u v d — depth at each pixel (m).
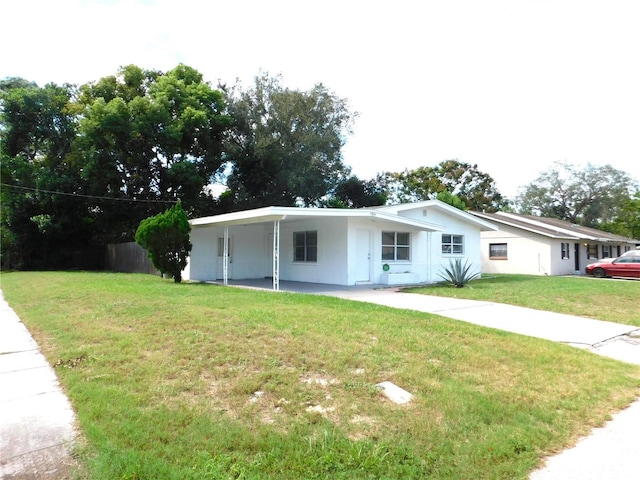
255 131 30.00
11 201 25.61
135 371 4.78
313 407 3.97
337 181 33.50
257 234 18.38
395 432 3.54
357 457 3.10
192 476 2.81
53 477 2.83
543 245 24.09
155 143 25.48
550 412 4.07
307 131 30.67
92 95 27.34
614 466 3.14
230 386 4.37
